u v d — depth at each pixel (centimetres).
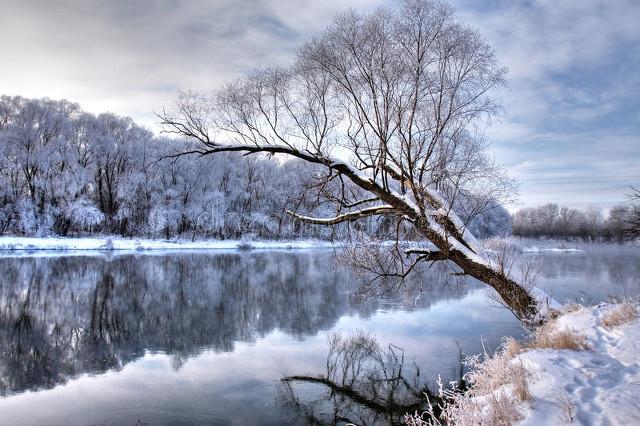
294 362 1272
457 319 1759
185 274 3225
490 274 1045
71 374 1177
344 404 985
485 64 975
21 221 4912
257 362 1277
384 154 1018
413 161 995
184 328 1683
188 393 1045
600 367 587
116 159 5659
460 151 1046
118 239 5388
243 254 5122
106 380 1137
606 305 1040
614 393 477
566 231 10956
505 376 652
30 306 2055
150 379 1145
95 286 2631
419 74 986
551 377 573
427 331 1582
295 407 973
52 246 4734
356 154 1057
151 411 951
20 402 995
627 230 2191
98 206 5656
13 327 1683
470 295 2266
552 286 2494
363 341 1465
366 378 1138
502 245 1158
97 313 1941
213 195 5988
